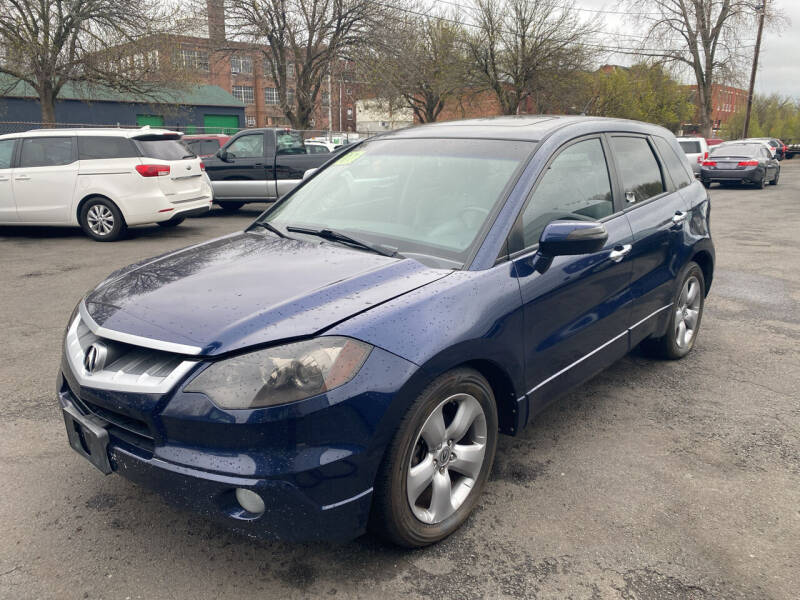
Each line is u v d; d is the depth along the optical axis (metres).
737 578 2.30
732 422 3.58
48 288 6.52
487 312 2.47
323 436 2.02
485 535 2.53
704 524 2.62
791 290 6.71
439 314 2.33
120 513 2.65
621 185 3.63
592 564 2.37
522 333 2.67
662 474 3.02
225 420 1.98
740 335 5.17
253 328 2.12
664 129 4.47
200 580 2.26
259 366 2.02
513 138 3.20
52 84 20.02
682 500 2.80
